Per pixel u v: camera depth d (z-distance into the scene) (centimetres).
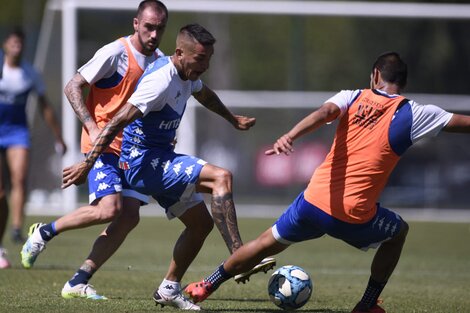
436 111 2053
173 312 2195
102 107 2547
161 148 2233
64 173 2134
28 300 2392
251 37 7675
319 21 7650
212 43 2172
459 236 5728
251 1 7462
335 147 2075
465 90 7588
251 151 7512
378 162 2033
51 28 7525
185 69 2181
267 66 7662
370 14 7394
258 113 7631
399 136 2033
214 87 7662
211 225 2278
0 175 3509
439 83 7600
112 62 2516
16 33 3747
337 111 2055
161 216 7200
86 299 2444
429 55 7594
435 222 7088
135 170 2220
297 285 2267
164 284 2288
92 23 7369
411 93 7600
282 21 7669
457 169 7431
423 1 8306
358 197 2027
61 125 7406
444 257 4459
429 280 3438
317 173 2083
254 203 7456
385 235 2084
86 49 7369
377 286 2195
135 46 2548
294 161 7438
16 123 3862
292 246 5025
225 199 2134
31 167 7225
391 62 2131
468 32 7556
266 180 7475
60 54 7494
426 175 7456
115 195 2505
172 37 7944
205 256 4262
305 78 7669
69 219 2538
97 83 2547
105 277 3206
